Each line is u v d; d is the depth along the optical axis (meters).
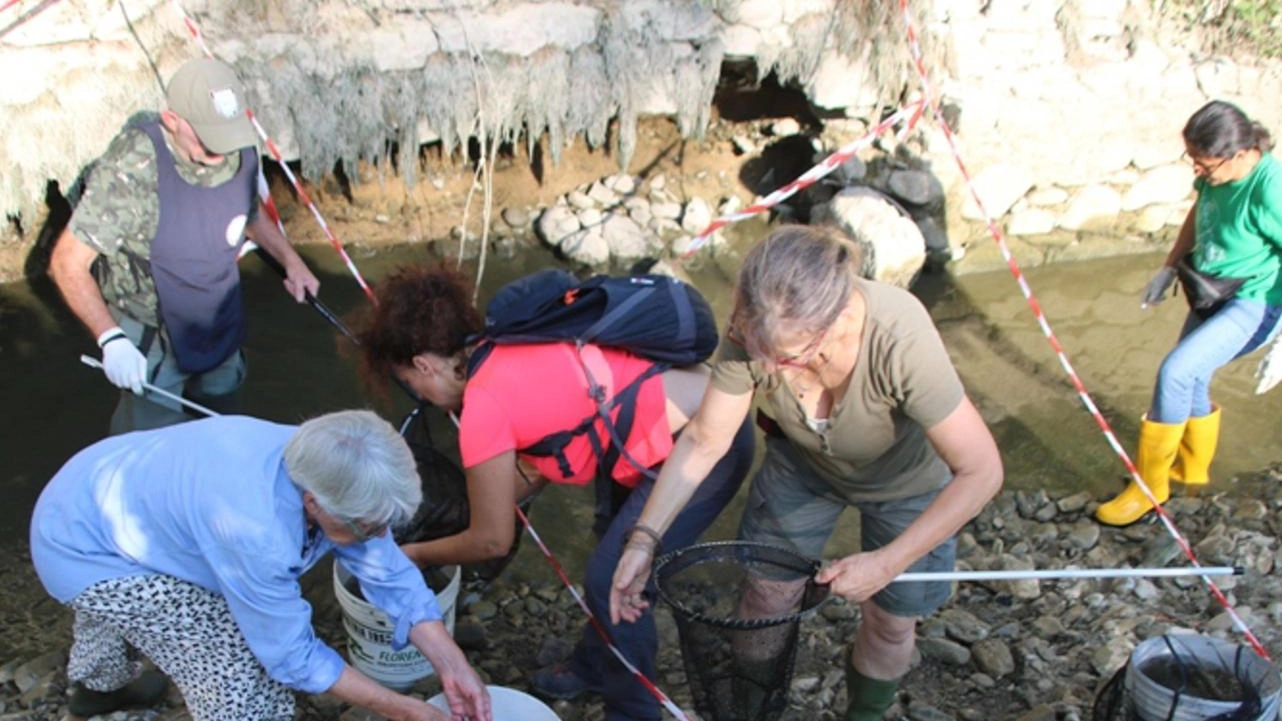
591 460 3.12
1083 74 6.70
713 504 3.25
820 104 6.62
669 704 3.30
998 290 6.67
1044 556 4.68
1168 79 6.79
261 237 4.28
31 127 5.33
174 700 3.61
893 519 3.06
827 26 6.45
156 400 4.02
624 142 6.59
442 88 6.04
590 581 3.18
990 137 6.66
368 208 6.58
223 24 5.61
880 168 6.72
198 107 3.58
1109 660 3.92
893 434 2.85
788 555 2.94
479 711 2.82
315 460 2.37
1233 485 5.10
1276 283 4.40
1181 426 4.66
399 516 2.46
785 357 2.45
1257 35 6.91
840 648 4.08
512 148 6.84
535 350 2.99
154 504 2.58
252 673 2.84
